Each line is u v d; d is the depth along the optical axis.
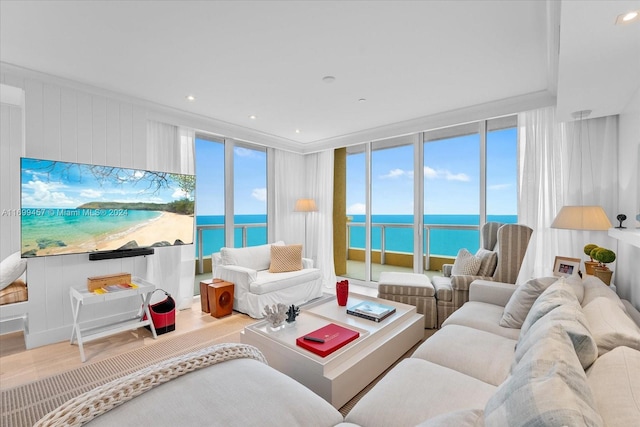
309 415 1.18
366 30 2.21
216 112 3.96
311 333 2.21
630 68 2.00
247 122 4.40
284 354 2.06
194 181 3.94
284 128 4.71
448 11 1.99
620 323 1.27
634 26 1.54
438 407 1.27
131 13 2.01
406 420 1.22
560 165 3.30
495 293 2.68
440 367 1.57
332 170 5.49
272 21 2.10
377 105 3.70
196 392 1.21
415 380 1.45
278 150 5.48
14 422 1.89
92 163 3.17
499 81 3.04
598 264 2.74
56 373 2.44
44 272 2.91
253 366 1.44
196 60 2.63
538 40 2.32
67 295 3.03
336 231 5.57
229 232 4.79
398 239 5.48
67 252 2.95
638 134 2.32
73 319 3.06
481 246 3.98
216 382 1.28
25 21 2.08
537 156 3.44
